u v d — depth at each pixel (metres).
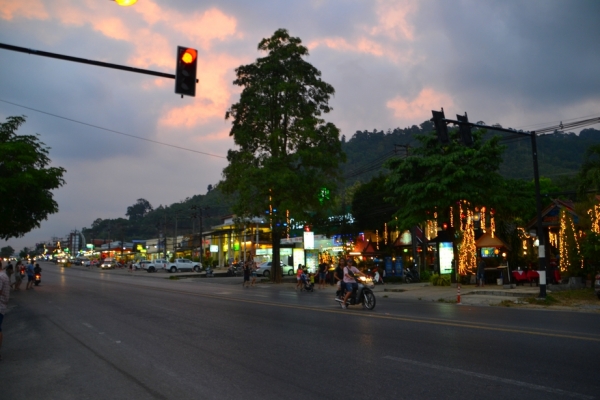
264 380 7.25
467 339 10.14
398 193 31.30
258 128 39.03
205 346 10.02
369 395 6.36
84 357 9.30
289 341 10.41
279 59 38.47
